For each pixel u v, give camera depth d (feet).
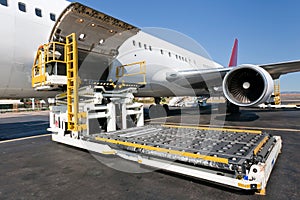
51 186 7.47
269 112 40.83
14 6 13.74
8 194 6.88
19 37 13.87
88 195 6.72
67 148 13.12
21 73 14.67
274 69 22.29
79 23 15.61
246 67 18.67
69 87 12.32
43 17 15.52
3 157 11.35
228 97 19.75
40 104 92.73
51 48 15.30
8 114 58.23
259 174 6.37
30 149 13.12
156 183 7.60
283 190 6.85
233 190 6.93
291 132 17.53
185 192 6.83
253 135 11.59
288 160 9.98
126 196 6.61
